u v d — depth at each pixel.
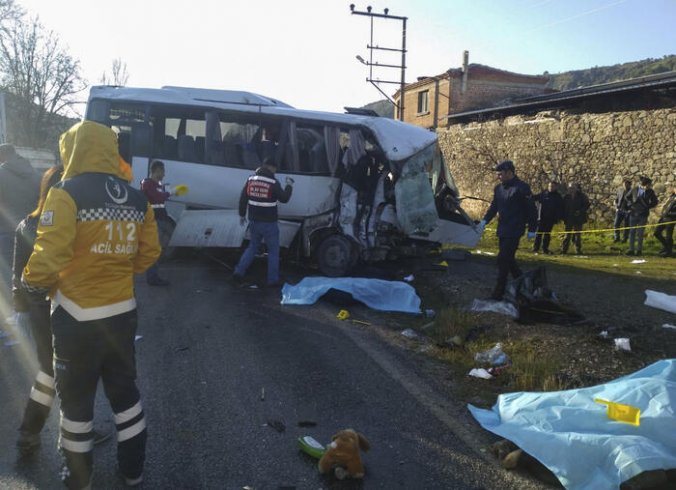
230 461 3.47
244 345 5.58
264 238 7.99
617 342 5.70
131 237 2.99
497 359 5.32
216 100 9.12
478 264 10.59
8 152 6.03
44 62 33.59
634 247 13.08
